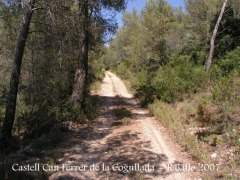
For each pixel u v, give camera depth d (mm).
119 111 14875
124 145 9320
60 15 11758
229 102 10039
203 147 8258
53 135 9953
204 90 14242
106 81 36250
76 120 12367
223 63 15289
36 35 14336
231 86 10984
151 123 12312
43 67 16203
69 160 8062
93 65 28828
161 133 10609
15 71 10477
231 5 20250
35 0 10773
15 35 13961
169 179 6773
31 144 9438
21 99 15211
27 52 16172
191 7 27656
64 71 15031
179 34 29219
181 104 14023
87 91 18391
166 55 26781
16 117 12461
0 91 16484
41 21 12453
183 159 7941
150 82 21766
